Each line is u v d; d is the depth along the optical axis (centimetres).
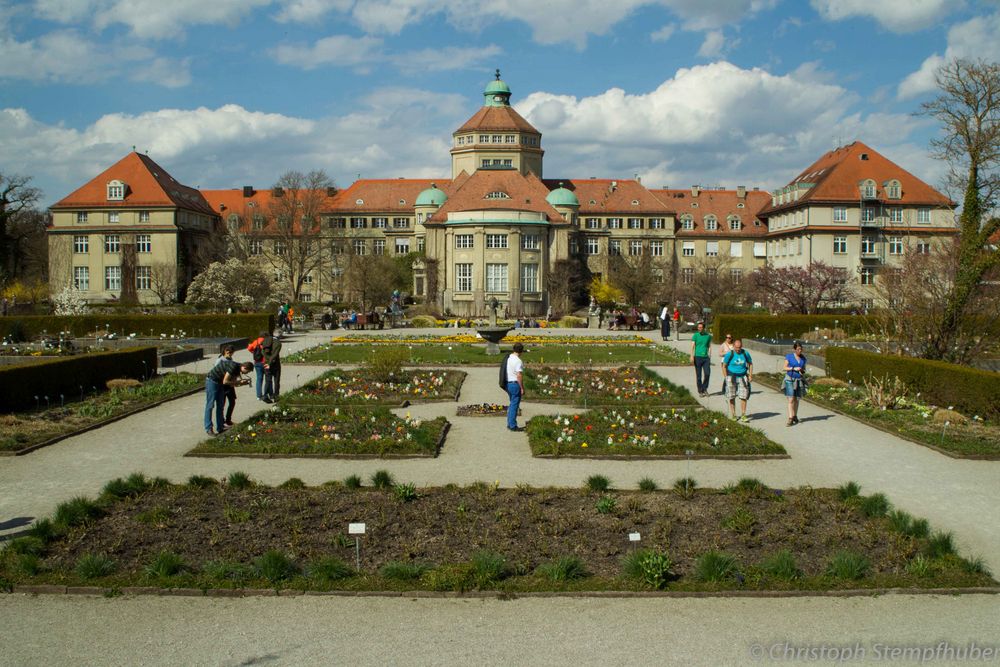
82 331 5647
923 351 3434
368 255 9688
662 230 11856
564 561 1262
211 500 1594
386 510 1538
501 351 4503
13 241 9562
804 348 4594
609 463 1952
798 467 1938
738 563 1276
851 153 10012
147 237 10362
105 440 2211
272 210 10381
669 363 4047
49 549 1349
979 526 1511
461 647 1047
